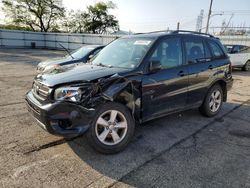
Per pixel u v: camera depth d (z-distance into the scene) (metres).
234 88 8.50
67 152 3.29
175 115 5.09
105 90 3.08
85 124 2.97
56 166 2.93
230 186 2.64
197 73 4.38
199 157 3.29
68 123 2.97
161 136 3.97
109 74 3.25
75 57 8.20
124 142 3.35
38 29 44.03
